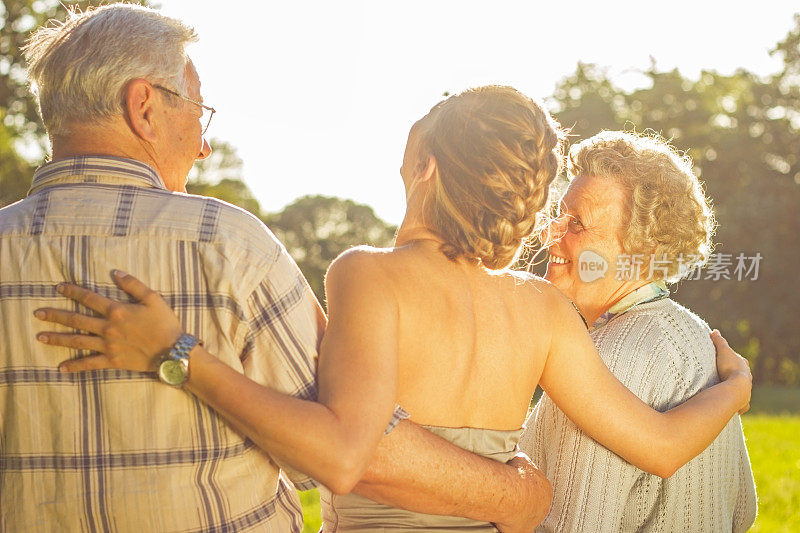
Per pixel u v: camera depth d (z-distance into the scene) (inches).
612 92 1471.5
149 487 61.7
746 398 78.5
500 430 66.4
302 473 60.4
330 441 56.1
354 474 56.6
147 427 61.7
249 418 57.7
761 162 1262.3
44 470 62.2
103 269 62.1
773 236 1034.7
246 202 1471.5
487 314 65.9
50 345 61.9
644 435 70.1
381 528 64.1
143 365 60.4
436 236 67.0
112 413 61.6
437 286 64.6
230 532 63.5
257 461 65.5
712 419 73.5
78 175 64.4
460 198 64.3
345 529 65.7
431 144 66.3
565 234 82.7
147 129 66.2
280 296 64.5
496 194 63.5
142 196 64.1
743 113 1342.3
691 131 1374.3
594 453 73.9
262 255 64.4
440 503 62.9
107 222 63.0
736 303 979.3
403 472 60.9
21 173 882.8
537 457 79.7
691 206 80.3
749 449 361.7
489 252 65.1
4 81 968.9
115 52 64.8
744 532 86.2
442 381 63.5
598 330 80.3
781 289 1003.9
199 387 59.6
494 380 65.4
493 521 66.0
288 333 64.1
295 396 63.5
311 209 1918.1
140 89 65.7
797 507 237.0
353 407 57.8
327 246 1867.6
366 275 63.4
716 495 78.4
